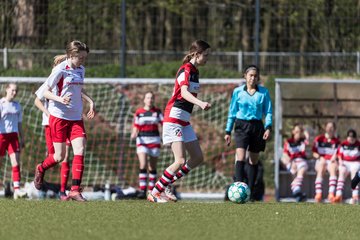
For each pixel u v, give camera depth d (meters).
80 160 33.31
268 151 58.66
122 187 53.56
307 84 57.94
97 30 67.00
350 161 50.06
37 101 34.81
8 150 46.69
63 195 40.69
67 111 33.25
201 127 60.25
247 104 39.03
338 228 25.44
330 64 65.25
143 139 49.25
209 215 27.77
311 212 29.69
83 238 22.45
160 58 68.81
